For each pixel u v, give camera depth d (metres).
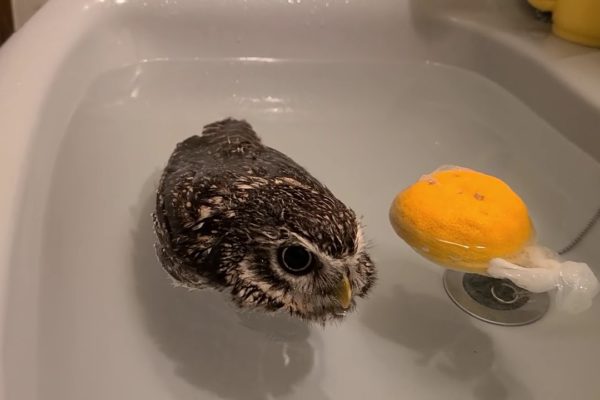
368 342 0.29
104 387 0.26
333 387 0.27
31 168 0.26
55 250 0.28
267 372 0.28
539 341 0.29
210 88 0.43
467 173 0.27
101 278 0.30
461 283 0.32
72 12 0.39
